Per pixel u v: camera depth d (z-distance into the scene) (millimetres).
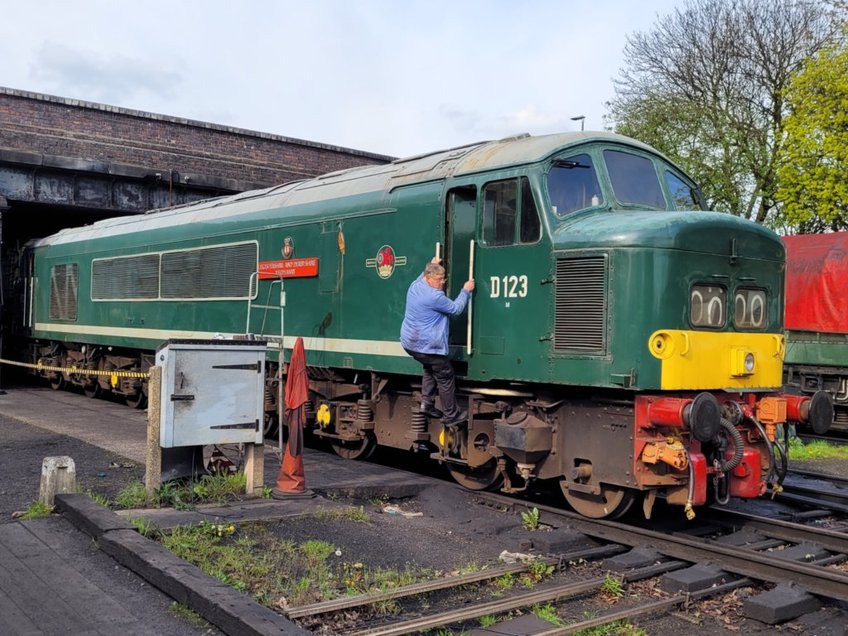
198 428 6855
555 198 7484
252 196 12297
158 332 13852
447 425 8172
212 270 12422
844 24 21875
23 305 20172
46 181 18484
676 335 6645
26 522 6180
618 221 6973
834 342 14438
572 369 7012
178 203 20484
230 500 7055
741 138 24422
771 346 7547
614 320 6738
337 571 5504
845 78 20250
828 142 20453
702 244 6918
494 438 7992
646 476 6664
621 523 7137
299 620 4668
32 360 20016
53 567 5211
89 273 16391
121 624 4383
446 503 7805
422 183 8734
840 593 5457
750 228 7391
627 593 5605
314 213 10281
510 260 7652
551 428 7441
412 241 8766
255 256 11414
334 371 10250
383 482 8219
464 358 8109
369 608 4945
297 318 10547
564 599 5398
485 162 8094
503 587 5512
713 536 7191
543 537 6555
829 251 14625
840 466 10953
